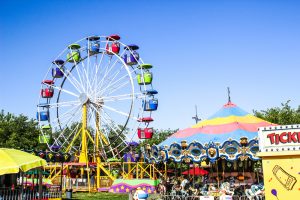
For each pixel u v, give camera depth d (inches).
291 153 435.8
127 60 1386.6
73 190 1320.1
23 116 1863.9
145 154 852.6
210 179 848.9
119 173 1456.7
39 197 805.2
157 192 948.0
